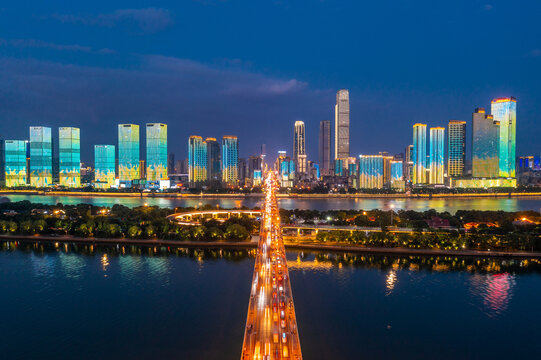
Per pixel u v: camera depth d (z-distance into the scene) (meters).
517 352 157.25
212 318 184.75
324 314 189.00
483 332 172.88
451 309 195.50
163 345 161.12
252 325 136.12
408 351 156.75
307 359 150.12
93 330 174.00
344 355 153.25
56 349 159.38
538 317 187.12
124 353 155.50
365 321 182.00
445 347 160.38
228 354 153.88
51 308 197.62
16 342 164.88
